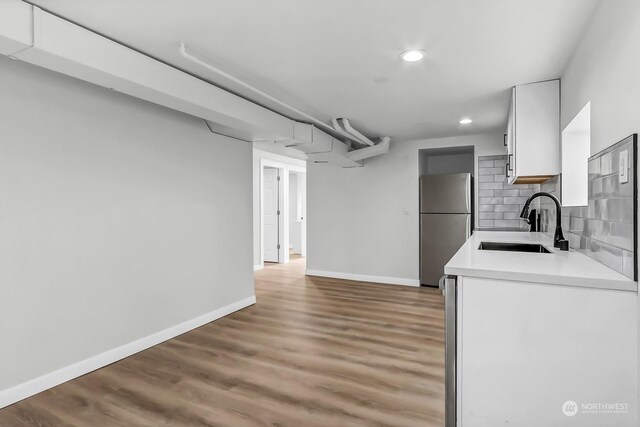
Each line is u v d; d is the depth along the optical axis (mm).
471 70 2688
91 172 2670
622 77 1517
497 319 1546
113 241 2824
